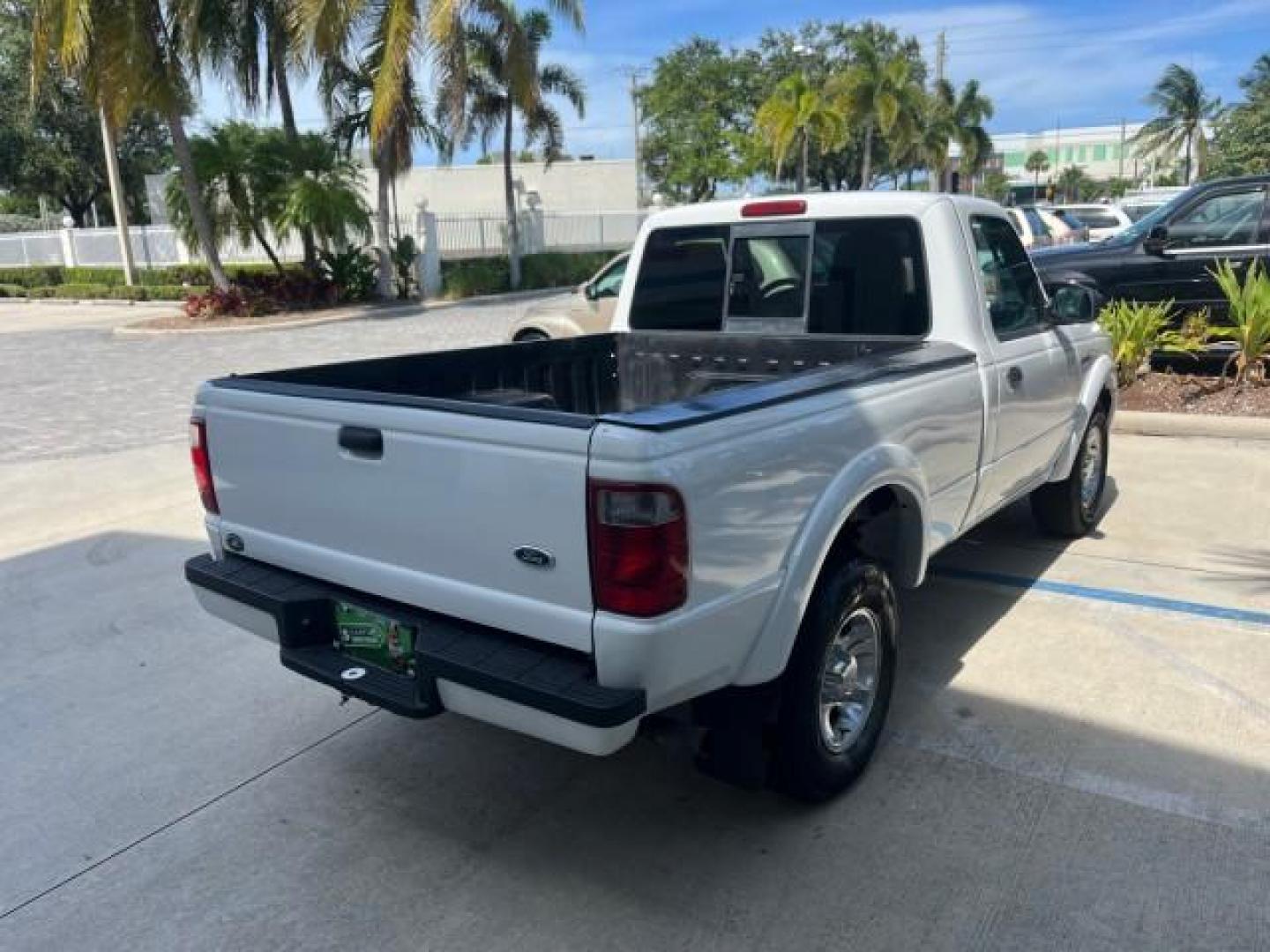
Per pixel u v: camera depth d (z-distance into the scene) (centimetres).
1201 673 427
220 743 402
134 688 450
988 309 448
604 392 522
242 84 2248
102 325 2223
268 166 2245
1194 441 826
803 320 472
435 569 296
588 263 3148
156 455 890
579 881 311
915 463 361
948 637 471
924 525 375
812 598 322
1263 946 272
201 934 295
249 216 2300
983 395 422
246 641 500
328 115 2428
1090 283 999
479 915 298
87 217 4666
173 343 1817
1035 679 427
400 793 364
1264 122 5075
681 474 257
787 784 330
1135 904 289
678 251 508
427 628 297
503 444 270
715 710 317
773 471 290
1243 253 928
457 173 4044
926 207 432
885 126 4622
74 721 421
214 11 2019
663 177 5522
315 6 1831
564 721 260
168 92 2006
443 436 282
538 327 1087
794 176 5591
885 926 285
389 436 296
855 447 329
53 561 617
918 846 319
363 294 2473
